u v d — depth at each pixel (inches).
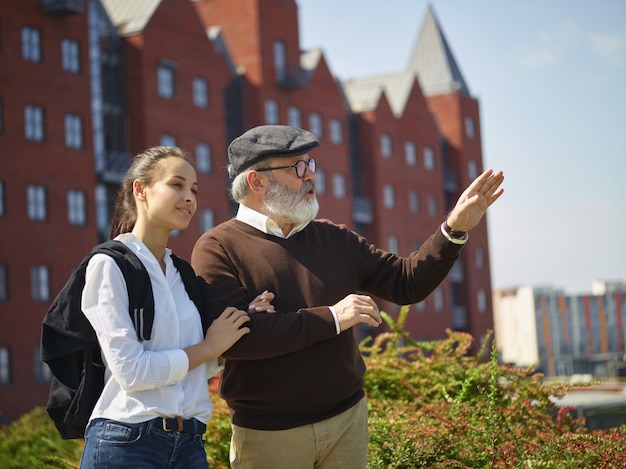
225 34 2122.3
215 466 264.8
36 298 1494.8
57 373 155.6
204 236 186.7
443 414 245.4
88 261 156.9
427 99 2807.6
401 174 2529.5
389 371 276.4
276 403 178.1
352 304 173.3
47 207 1530.5
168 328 159.2
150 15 1776.6
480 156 2896.2
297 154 181.9
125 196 168.6
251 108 2082.9
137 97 1749.5
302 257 183.2
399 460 223.3
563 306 4143.7
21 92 1508.4
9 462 486.3
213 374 175.6
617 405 530.9
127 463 152.5
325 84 2269.9
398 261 189.9
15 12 1508.4
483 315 2802.7
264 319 171.5
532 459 213.2
